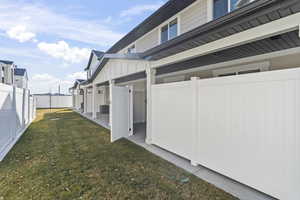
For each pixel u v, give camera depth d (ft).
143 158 16.57
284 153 9.49
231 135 11.99
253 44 14.89
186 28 25.27
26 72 96.27
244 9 9.66
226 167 12.28
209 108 13.48
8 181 12.17
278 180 9.71
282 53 17.52
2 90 17.98
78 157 16.87
